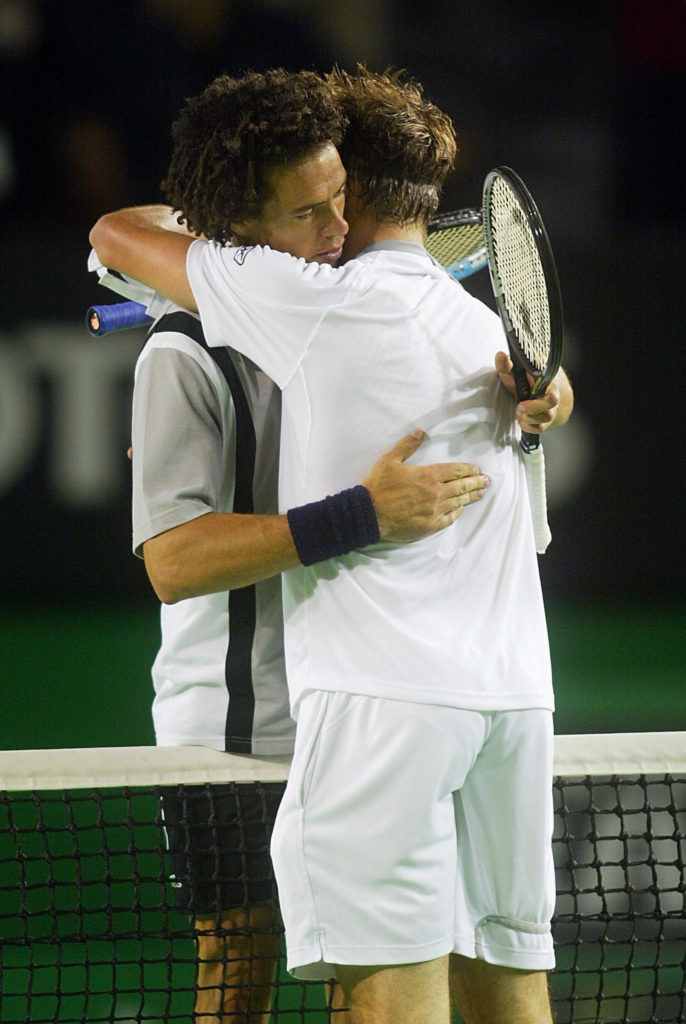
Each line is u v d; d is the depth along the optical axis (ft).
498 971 24.97
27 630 97.71
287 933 24.25
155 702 31.04
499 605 24.64
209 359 26.61
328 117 24.93
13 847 54.13
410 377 24.20
